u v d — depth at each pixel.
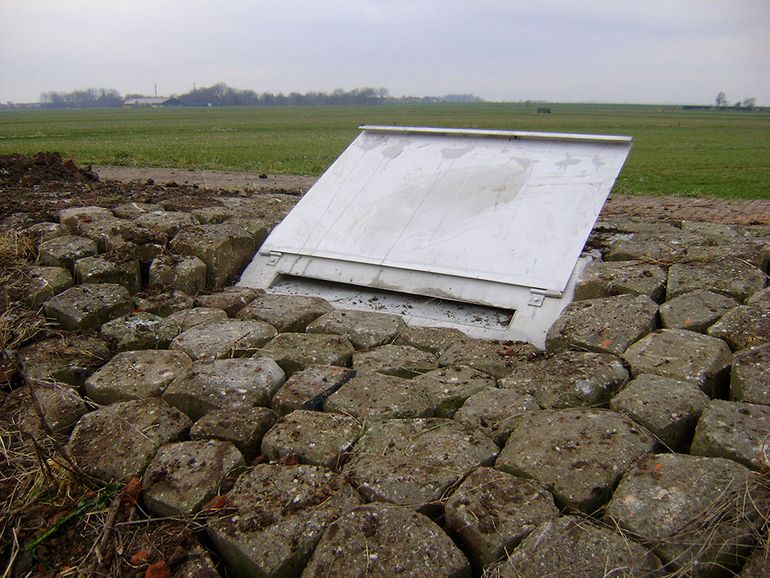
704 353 3.44
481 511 2.46
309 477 2.76
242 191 9.46
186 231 5.47
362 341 4.17
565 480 2.60
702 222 6.59
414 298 4.93
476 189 5.40
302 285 5.31
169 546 2.57
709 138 33.16
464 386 3.49
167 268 5.02
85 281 4.84
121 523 2.71
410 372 3.76
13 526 2.80
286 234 5.60
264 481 2.76
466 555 2.44
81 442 3.13
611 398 3.29
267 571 2.38
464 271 4.75
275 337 4.13
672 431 2.93
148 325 4.34
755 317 3.72
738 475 2.48
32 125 47.44
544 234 4.84
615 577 2.18
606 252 5.41
